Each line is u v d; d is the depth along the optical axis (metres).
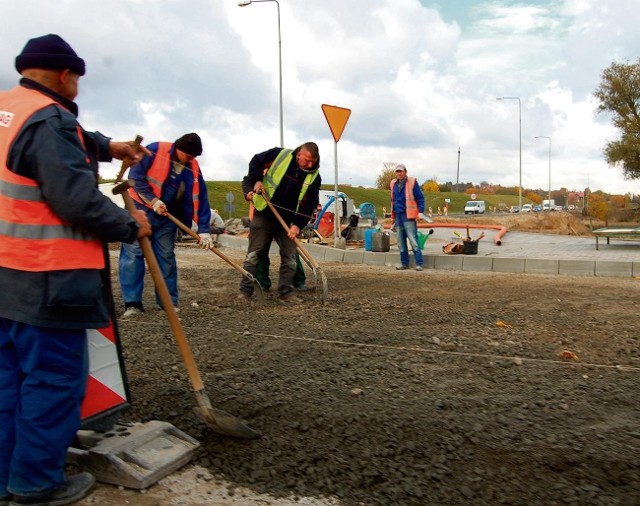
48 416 2.40
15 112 2.32
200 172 6.27
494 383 3.91
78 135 2.42
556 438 3.05
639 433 3.12
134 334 5.23
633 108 44.12
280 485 2.74
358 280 9.07
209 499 2.62
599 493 2.63
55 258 2.32
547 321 5.85
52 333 2.38
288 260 7.10
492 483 2.73
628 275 9.67
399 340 4.99
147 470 2.72
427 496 2.65
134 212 2.85
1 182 2.32
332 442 3.07
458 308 6.59
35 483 2.43
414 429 3.15
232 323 5.75
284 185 6.80
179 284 8.66
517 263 10.44
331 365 4.26
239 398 3.55
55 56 2.44
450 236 19.69
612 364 4.42
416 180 10.58
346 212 20.33
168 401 3.54
